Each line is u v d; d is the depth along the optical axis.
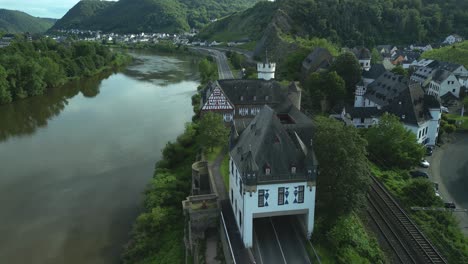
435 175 84.81
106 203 80.69
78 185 88.00
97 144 111.56
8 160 101.50
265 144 54.66
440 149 99.88
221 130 89.00
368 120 108.06
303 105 128.62
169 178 80.50
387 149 85.94
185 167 88.25
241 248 53.97
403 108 97.69
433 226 61.69
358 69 134.88
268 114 58.19
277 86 111.62
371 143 87.38
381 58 199.62
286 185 53.41
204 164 80.38
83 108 151.25
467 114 127.94
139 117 136.25
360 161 57.44
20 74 167.25
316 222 58.31
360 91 127.31
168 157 92.00
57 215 76.75
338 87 125.81
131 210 78.12
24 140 116.56
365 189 57.69
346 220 58.62
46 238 69.94
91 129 124.94
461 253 55.66
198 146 95.56
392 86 115.25
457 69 154.12
